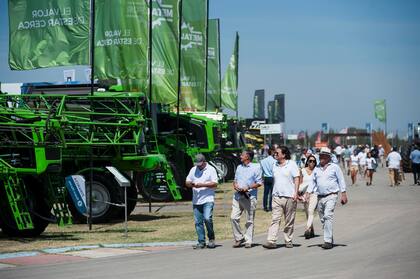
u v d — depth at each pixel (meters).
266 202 54.31
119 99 48.06
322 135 199.38
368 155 87.44
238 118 100.00
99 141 45.94
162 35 55.88
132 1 48.34
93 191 45.59
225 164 93.62
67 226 43.84
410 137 123.38
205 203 33.16
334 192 31.97
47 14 44.59
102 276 25.47
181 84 66.31
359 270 25.39
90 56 44.56
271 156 54.28
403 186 84.06
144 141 48.12
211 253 31.56
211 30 84.81
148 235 39.06
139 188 62.22
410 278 23.38
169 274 25.66
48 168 38.03
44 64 44.72
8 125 37.62
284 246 33.50
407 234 36.31
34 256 31.22
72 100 46.81
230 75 98.31
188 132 72.38
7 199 37.88
